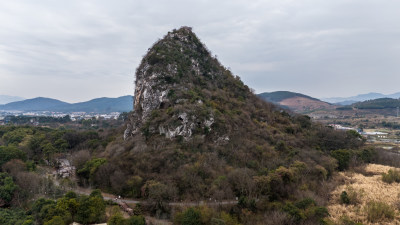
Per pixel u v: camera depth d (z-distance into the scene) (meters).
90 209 50.47
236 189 61.47
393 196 59.72
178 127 80.38
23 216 49.97
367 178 72.94
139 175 68.12
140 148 78.75
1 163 72.56
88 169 75.62
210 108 87.00
